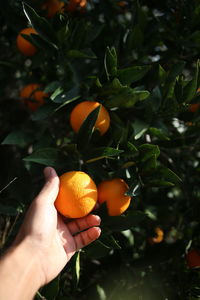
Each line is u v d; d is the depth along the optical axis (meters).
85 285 0.69
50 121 0.76
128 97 0.57
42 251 0.50
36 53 0.67
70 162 0.58
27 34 0.65
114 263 0.69
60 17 0.61
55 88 0.61
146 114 0.61
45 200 0.51
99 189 0.56
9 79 0.80
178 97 0.60
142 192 0.75
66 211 0.52
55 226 0.52
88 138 0.55
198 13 0.66
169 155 0.73
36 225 0.50
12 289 0.45
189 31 0.69
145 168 0.56
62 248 0.54
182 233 0.74
